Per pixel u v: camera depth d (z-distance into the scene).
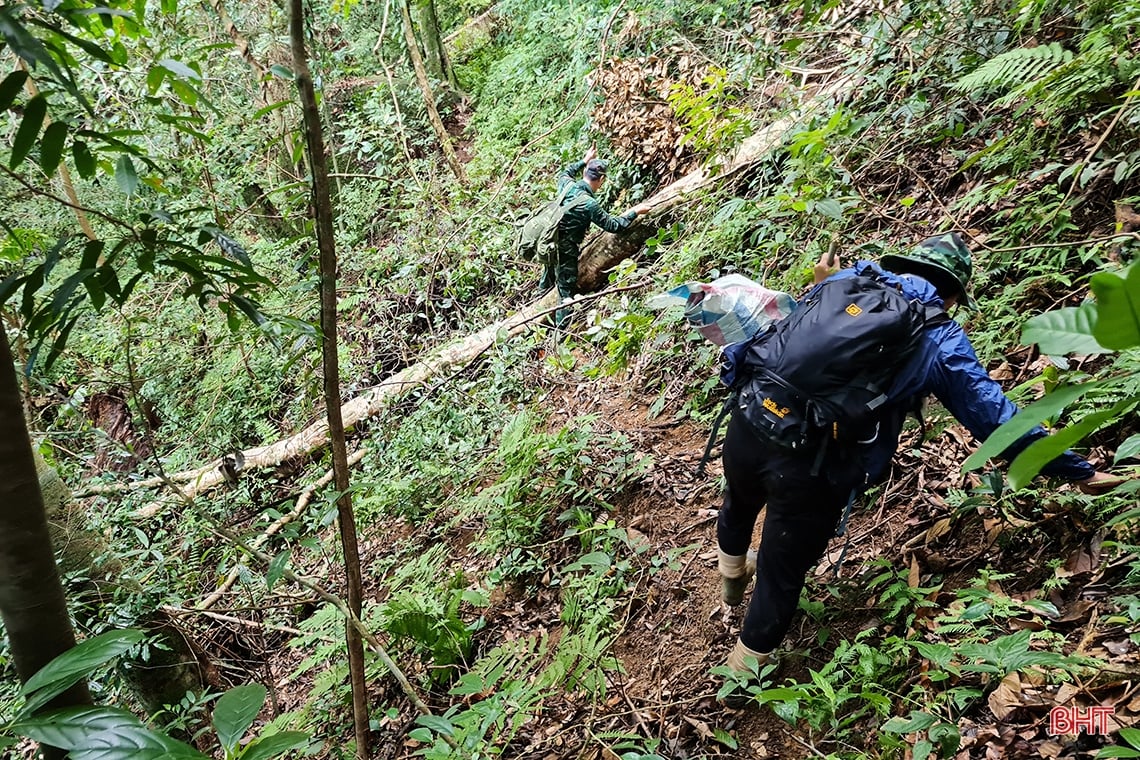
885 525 2.90
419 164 9.13
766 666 2.33
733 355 2.39
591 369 4.73
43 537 1.20
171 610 3.67
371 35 10.98
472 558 4.17
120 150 1.53
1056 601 2.27
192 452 6.39
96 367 5.31
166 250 1.59
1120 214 3.04
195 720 3.41
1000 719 2.03
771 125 5.18
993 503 2.54
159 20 4.73
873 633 2.56
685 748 2.62
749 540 2.68
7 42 1.13
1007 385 2.88
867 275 2.31
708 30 6.77
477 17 12.49
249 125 7.61
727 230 4.52
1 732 0.92
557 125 8.31
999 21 4.07
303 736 1.05
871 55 4.73
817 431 2.13
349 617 2.21
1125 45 3.18
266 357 6.66
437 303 7.18
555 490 4.07
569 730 2.88
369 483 4.62
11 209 4.20
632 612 3.28
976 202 3.50
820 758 2.23
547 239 5.85
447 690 3.42
